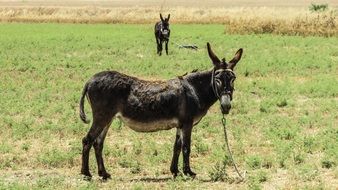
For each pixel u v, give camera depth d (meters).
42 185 11.61
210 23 65.75
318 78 25.33
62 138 16.02
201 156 14.27
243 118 18.19
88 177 12.09
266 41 41.25
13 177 12.50
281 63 29.55
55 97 21.61
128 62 30.27
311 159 13.73
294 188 11.41
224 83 11.50
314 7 60.25
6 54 33.81
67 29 56.84
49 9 79.00
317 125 17.36
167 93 11.88
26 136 16.03
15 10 79.06
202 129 16.92
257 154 14.04
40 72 26.86
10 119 17.61
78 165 13.48
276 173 12.63
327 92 22.44
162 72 26.81
